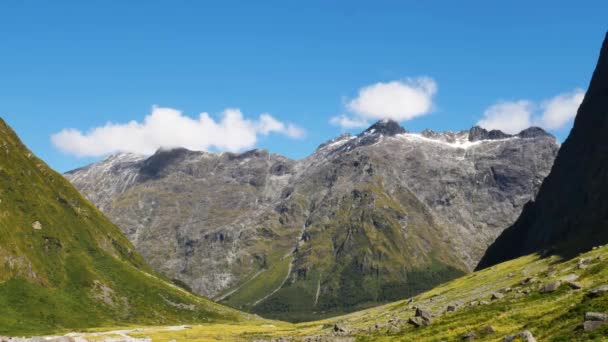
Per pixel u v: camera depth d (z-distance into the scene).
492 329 81.31
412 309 162.62
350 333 133.25
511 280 166.50
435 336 91.12
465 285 191.25
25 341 155.62
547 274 120.25
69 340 158.50
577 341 62.53
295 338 151.25
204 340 192.50
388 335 109.50
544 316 81.06
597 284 92.62
